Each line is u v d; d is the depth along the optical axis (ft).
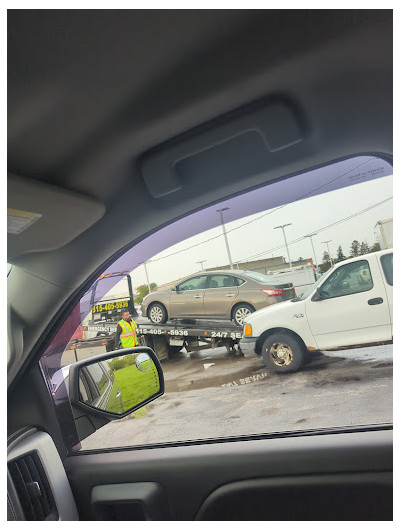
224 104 3.60
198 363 24.86
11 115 3.01
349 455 4.36
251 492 4.58
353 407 13.46
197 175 4.28
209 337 26.68
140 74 3.16
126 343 20.58
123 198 4.30
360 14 2.94
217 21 2.88
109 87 3.18
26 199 3.43
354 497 4.30
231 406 16.48
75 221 3.98
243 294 26.45
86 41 2.79
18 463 4.41
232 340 26.20
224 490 4.66
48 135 3.31
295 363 16.02
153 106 3.49
